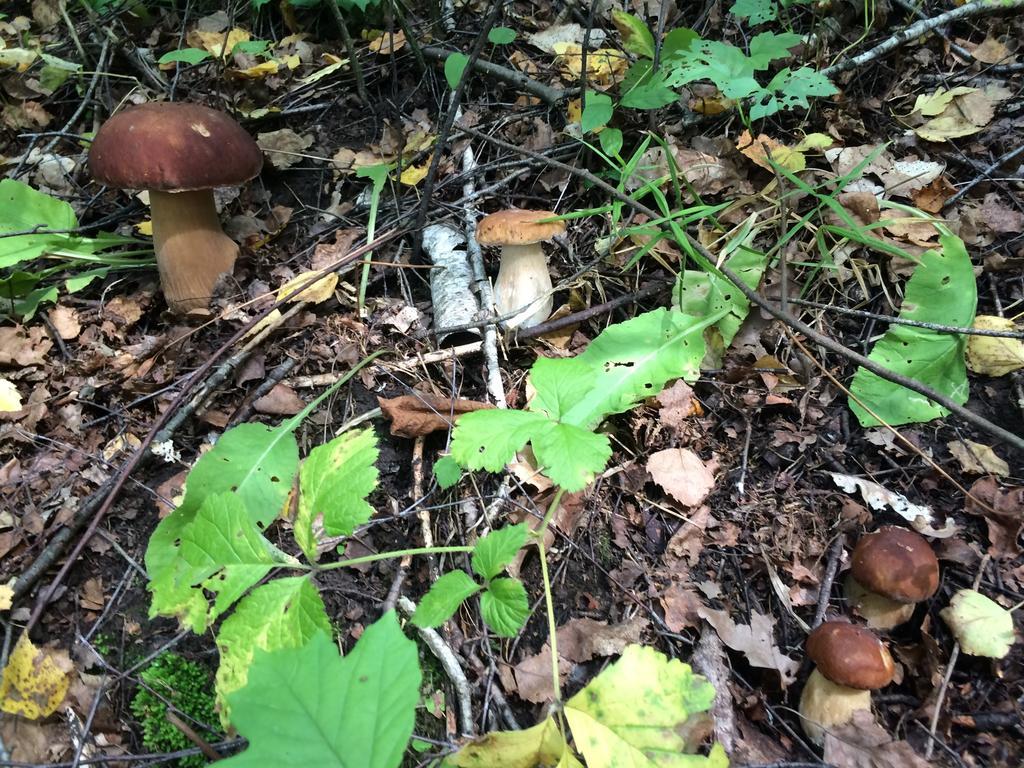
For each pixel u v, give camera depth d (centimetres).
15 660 38
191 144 47
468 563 42
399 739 23
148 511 45
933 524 42
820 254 53
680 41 57
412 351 52
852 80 62
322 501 33
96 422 48
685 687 30
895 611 39
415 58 69
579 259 56
